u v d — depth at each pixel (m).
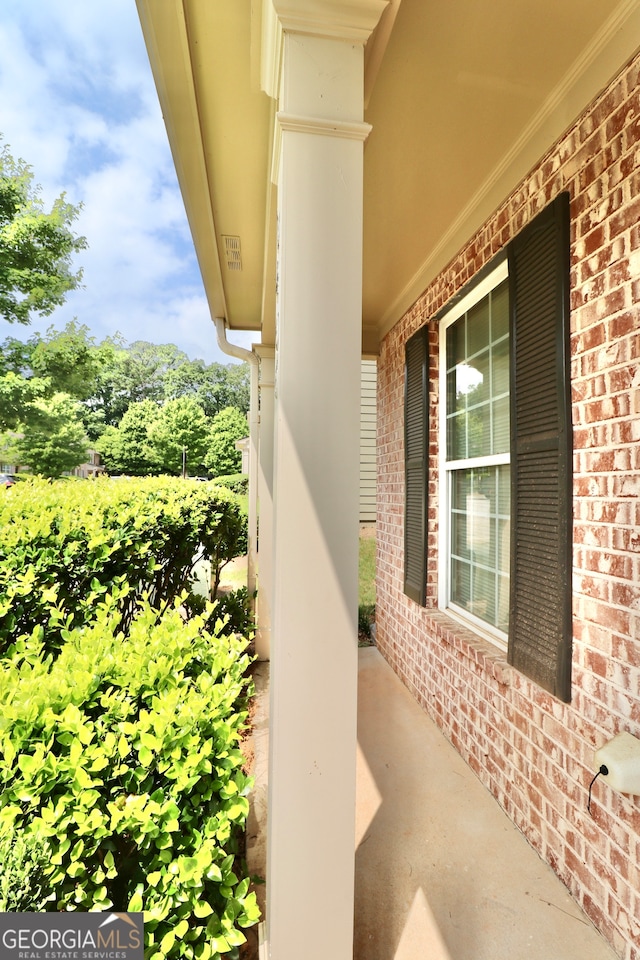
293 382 1.11
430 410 3.07
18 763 1.07
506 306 2.35
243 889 1.15
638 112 1.42
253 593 3.97
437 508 3.08
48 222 15.81
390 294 3.59
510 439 2.12
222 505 3.98
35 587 2.03
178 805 1.17
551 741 1.81
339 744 1.12
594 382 1.62
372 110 1.75
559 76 1.63
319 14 1.07
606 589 1.56
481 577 2.65
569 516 1.72
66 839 1.00
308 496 1.11
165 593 3.02
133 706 1.29
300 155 1.10
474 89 1.67
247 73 1.56
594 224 1.61
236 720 1.35
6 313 16.00
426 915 1.62
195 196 2.19
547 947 1.51
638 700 1.43
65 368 17.30
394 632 3.77
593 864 1.59
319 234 1.11
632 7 1.38
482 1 1.34
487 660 2.24
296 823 1.11
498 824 2.05
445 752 2.59
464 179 2.19
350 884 1.13
